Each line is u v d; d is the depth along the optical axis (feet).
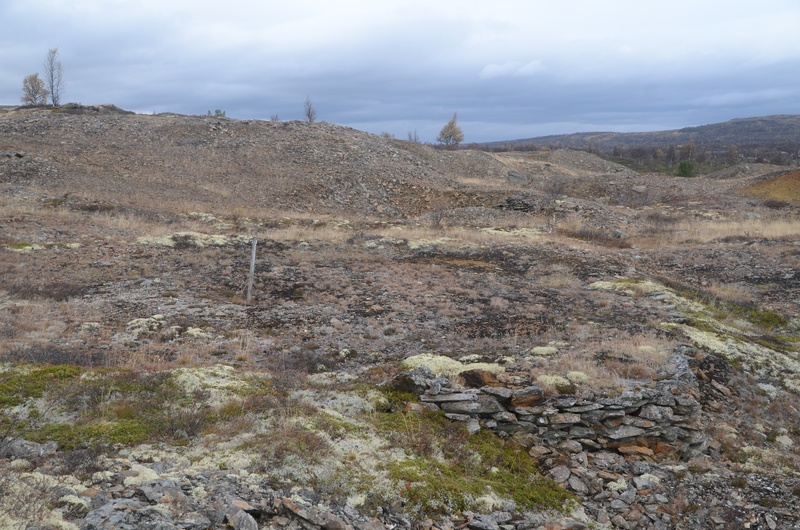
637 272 72.59
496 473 24.45
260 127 185.16
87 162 126.93
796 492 26.25
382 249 87.56
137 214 96.94
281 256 79.30
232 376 31.35
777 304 59.31
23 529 13.15
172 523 14.98
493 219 118.52
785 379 38.99
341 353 40.81
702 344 41.34
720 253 83.41
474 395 29.14
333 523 17.53
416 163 178.29
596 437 28.63
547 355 37.70
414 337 46.19
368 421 27.30
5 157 118.21
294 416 25.75
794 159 428.97
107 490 16.78
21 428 21.75
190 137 164.35
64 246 71.05
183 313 49.08
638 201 149.38
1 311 44.01
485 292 63.00
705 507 24.64
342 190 139.95
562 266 76.23
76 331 41.09
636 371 33.37
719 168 334.65
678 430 29.50
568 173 227.81
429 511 20.35
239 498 17.84
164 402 26.00
